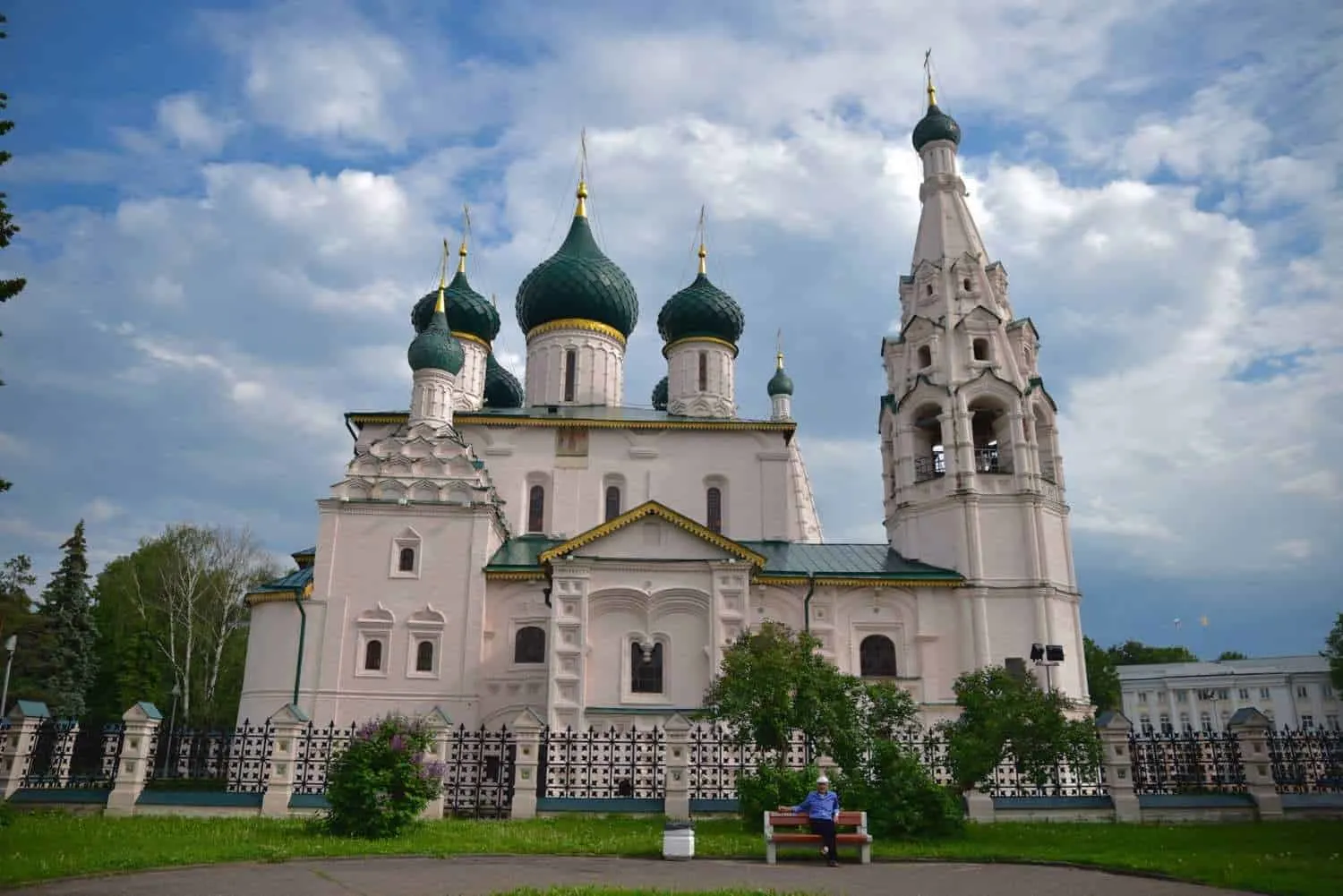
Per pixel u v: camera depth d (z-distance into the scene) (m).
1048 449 48.12
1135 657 123.75
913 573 44.41
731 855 19.62
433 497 43.03
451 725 29.11
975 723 29.17
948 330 48.16
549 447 49.25
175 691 59.12
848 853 20.11
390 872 16.55
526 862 18.14
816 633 43.50
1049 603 44.12
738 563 40.72
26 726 27.95
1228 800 28.33
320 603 41.41
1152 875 16.94
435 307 53.31
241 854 18.08
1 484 21.89
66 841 19.98
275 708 40.19
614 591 40.75
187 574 65.88
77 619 59.53
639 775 36.97
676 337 57.88
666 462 49.25
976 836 23.41
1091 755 27.94
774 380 78.25
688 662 40.28
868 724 29.61
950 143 53.44
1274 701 103.19
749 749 33.09
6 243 21.98
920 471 48.16
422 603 41.66
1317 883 15.57
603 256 58.09
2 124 21.78
